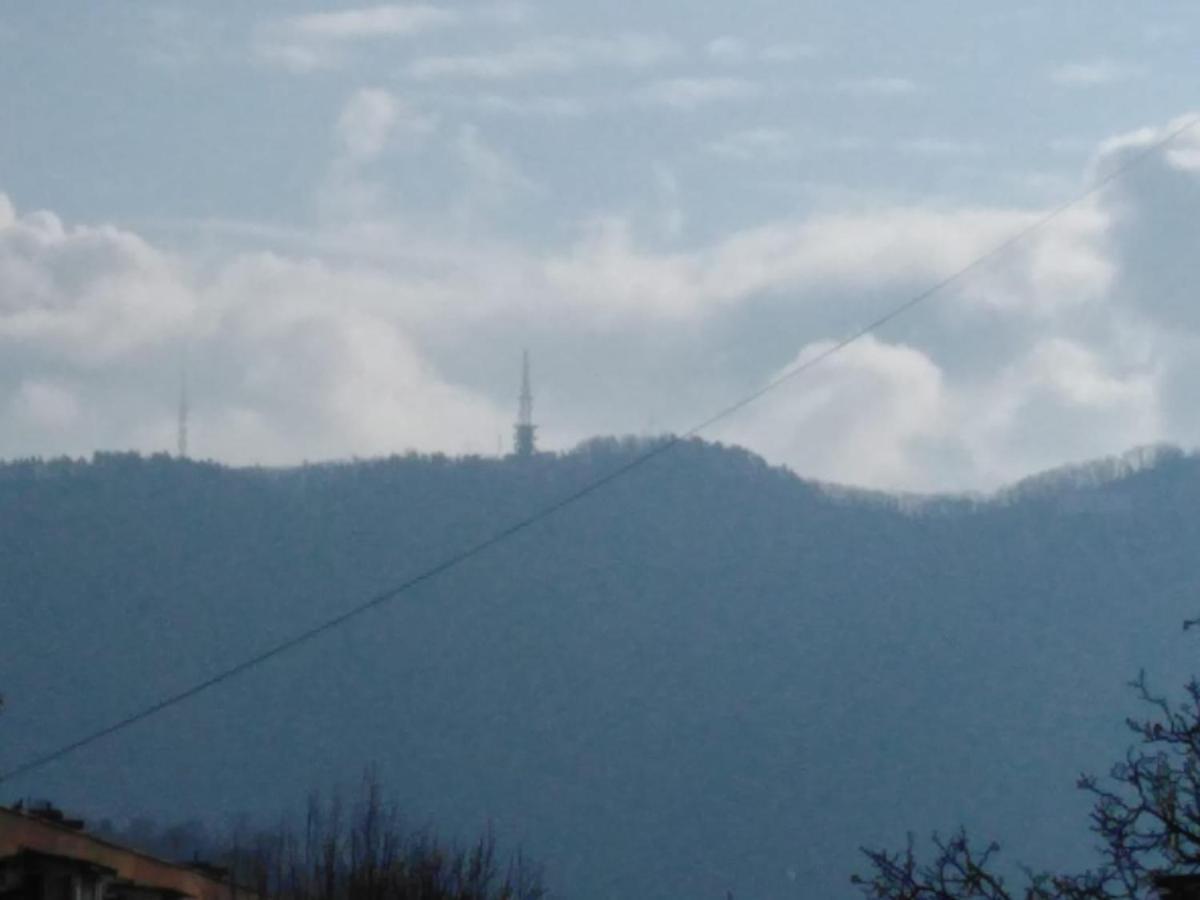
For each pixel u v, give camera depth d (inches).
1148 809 965.2
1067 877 997.2
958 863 1007.6
